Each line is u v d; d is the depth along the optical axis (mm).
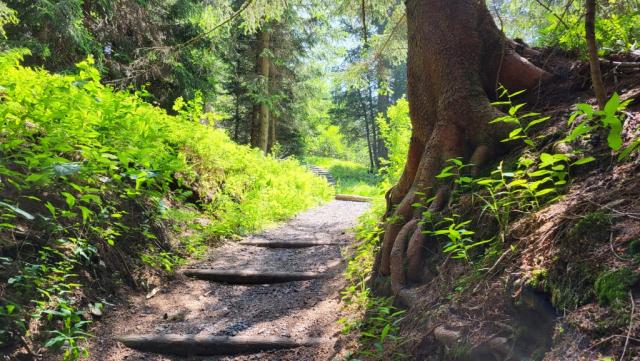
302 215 9945
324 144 47531
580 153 2637
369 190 20766
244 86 17828
